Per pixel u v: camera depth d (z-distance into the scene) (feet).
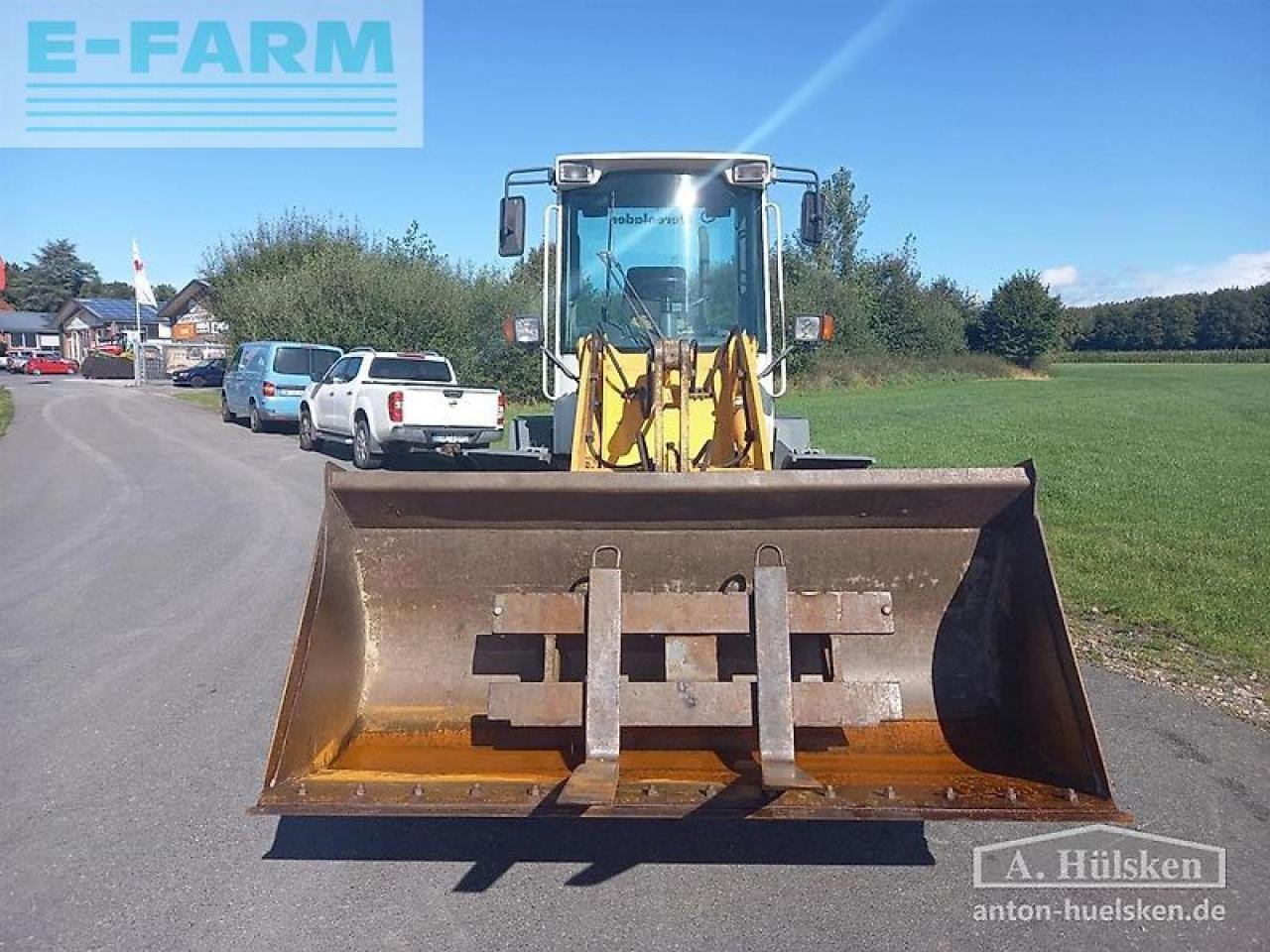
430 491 14.93
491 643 15.62
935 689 15.10
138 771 17.21
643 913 12.91
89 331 292.40
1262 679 21.68
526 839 14.89
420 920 12.73
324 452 68.23
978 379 189.88
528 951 12.06
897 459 60.54
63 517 43.19
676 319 24.62
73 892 13.41
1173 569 30.78
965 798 12.25
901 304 194.08
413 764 14.03
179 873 13.91
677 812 11.89
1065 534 36.32
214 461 62.44
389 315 105.91
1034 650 14.12
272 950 12.10
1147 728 18.92
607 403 21.09
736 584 15.39
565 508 15.06
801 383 152.97
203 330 226.79
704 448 19.52
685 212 24.80
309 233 140.36
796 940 12.32
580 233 24.79
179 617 26.91
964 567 15.33
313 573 14.03
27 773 17.12
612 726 13.33
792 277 164.14
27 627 26.00
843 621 14.12
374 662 15.66
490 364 110.42
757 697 13.50
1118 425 87.76
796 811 11.89
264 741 18.49
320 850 14.56
